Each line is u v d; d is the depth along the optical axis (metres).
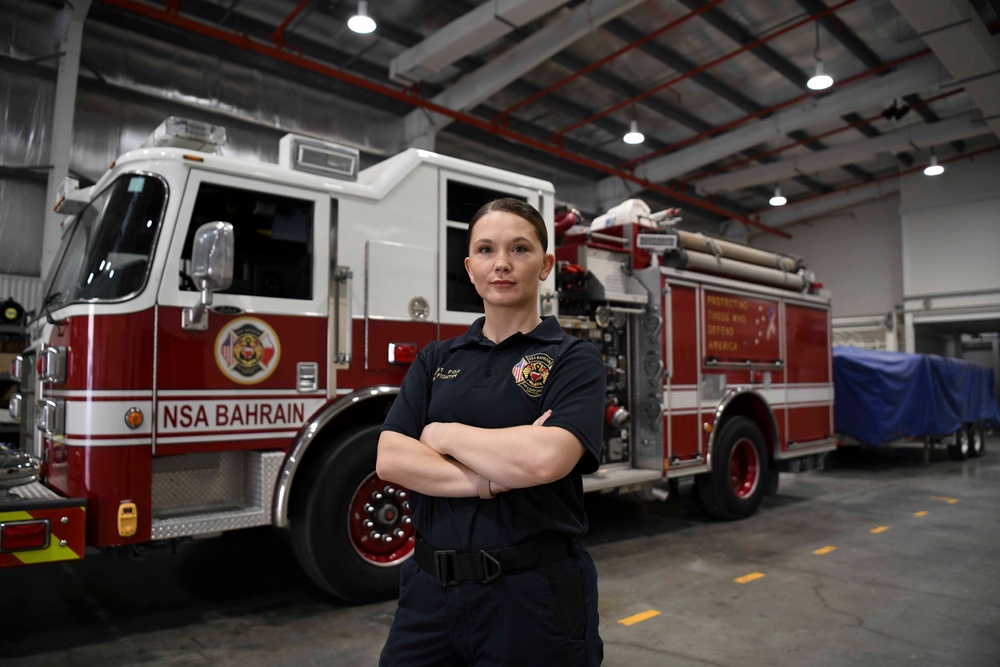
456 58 10.27
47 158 9.05
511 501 1.36
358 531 3.61
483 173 4.36
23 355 4.08
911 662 2.98
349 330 3.68
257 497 3.38
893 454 12.06
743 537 5.38
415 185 4.02
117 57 9.37
